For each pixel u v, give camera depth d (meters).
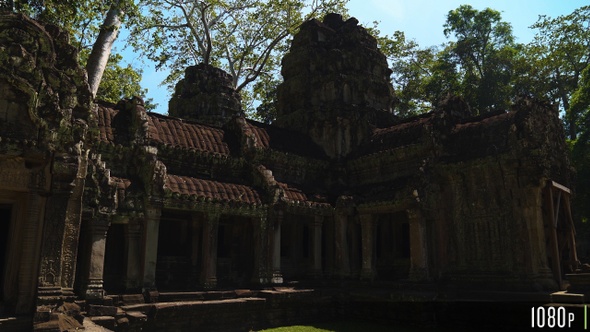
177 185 15.48
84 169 10.95
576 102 25.23
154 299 13.73
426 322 15.20
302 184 21.34
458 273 17.19
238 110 27.50
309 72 24.67
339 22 28.14
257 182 18.36
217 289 15.70
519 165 16.20
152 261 14.28
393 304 16.03
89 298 12.33
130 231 14.54
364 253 18.75
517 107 17.66
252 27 33.50
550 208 16.22
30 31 9.53
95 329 9.52
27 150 9.19
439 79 36.97
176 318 13.27
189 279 17.41
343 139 22.73
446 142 18.91
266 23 33.22
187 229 18.36
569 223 17.88
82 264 13.19
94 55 17.41
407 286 16.70
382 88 24.94
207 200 15.73
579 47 33.41
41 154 9.32
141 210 14.50
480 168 17.28
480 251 16.84
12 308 9.21
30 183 9.64
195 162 17.84
